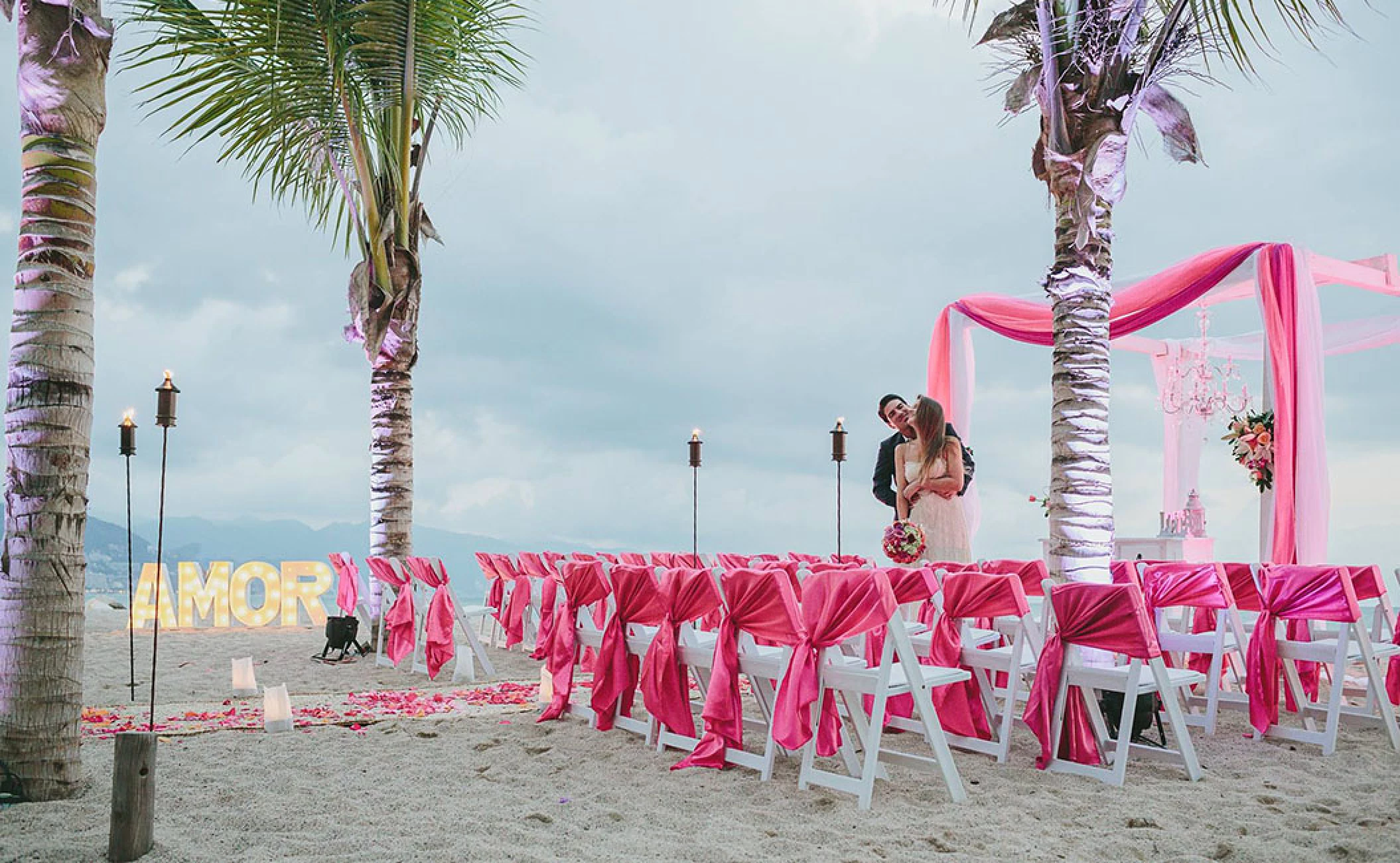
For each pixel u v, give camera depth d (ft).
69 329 13.15
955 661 16.57
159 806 12.83
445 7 27.45
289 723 17.70
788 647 14.38
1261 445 27.14
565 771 14.92
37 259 13.03
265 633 35.35
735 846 11.37
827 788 13.99
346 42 26.61
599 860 10.89
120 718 19.06
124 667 26.45
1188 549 33.96
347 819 12.37
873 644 18.35
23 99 13.17
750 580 14.60
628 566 17.83
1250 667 18.04
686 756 15.87
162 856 10.83
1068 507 18.97
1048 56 18.72
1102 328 19.11
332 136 29.25
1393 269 28.96
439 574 24.73
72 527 13.16
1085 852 11.44
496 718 18.95
